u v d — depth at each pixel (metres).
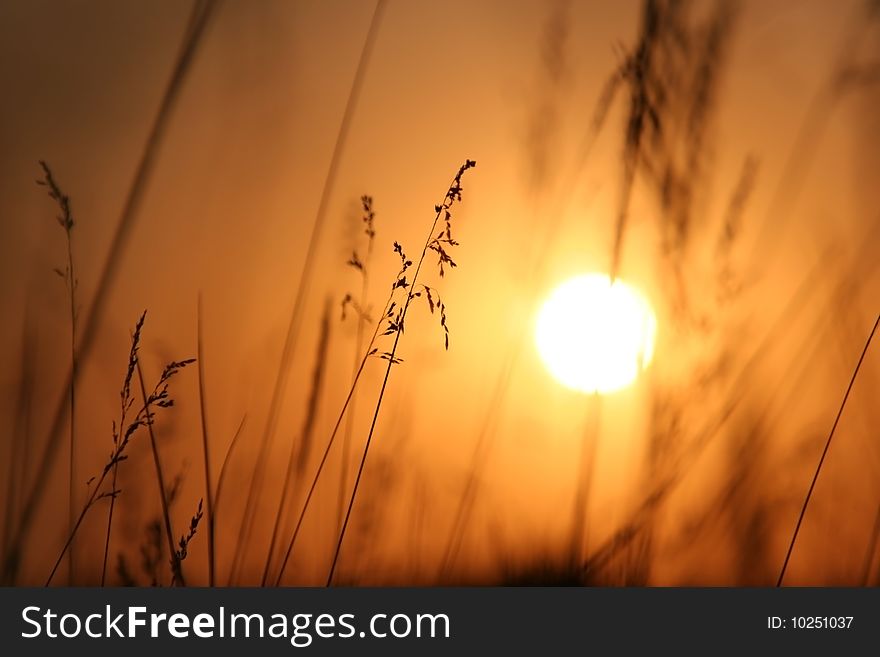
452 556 4.84
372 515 4.85
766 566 4.79
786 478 4.92
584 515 4.74
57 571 4.47
